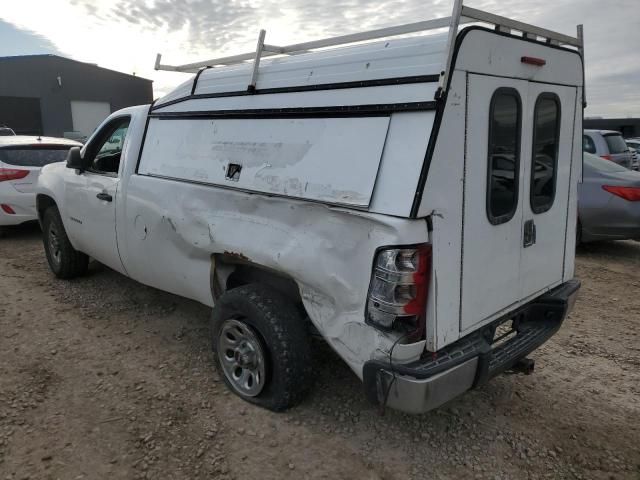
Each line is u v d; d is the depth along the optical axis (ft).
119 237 14.38
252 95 10.94
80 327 14.85
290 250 9.46
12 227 27.37
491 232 9.38
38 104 103.71
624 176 23.66
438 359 8.58
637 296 18.98
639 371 13.23
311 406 11.03
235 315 10.96
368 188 8.36
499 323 10.11
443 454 9.77
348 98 9.04
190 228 11.64
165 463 9.35
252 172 10.34
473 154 8.67
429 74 8.09
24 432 10.11
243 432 10.19
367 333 8.50
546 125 10.55
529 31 9.45
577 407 11.50
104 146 16.01
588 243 27.30
